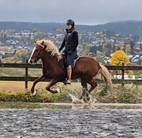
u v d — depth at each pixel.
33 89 19.00
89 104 18.67
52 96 19.52
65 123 13.31
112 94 19.80
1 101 19.23
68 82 18.27
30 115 14.88
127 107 17.69
